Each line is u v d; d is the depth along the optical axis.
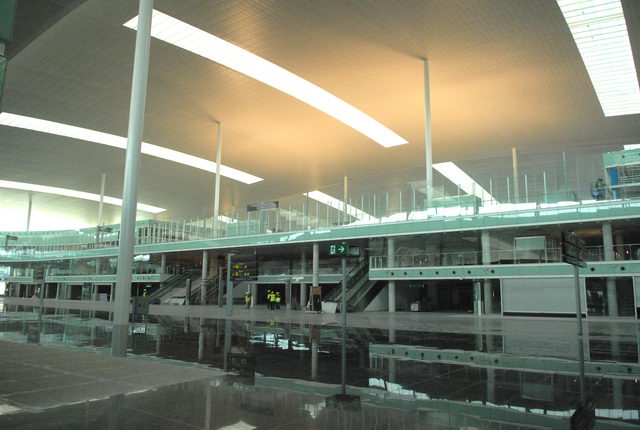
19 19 22.12
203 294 39.78
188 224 42.84
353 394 5.53
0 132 41.34
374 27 25.08
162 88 32.91
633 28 23.95
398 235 29.86
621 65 27.98
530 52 26.75
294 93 34.34
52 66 29.97
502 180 26.84
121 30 26.03
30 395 5.33
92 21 25.20
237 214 38.84
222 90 33.44
